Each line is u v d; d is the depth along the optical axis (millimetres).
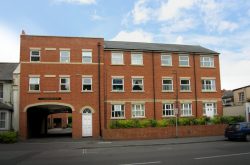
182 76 38000
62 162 14945
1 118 30500
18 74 32594
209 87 39062
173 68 37812
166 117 36656
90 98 33000
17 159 16516
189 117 36594
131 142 26250
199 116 37688
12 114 31781
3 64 36438
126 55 36312
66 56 33250
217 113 38656
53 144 25609
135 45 39000
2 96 32281
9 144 25938
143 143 25062
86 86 33250
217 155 16344
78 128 32250
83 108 32688
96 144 25062
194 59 38844
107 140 28719
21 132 31047
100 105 33094
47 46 32906
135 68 36406
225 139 27391
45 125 45562
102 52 34156
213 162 13844
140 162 14211
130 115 35438
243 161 14016
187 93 37906
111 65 35562
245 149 19188
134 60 36625
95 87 33312
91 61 33719
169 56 37969
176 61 38125
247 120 39312
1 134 27188
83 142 27094
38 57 32656
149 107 36219
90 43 34031
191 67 38562
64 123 72625
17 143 26812
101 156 17078
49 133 45344
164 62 37719
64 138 32031
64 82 32812
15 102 32062
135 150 20156
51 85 32375
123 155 17281
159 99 36719
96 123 32719
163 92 37000
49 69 32594
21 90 31734
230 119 34594
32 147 23438
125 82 35781
